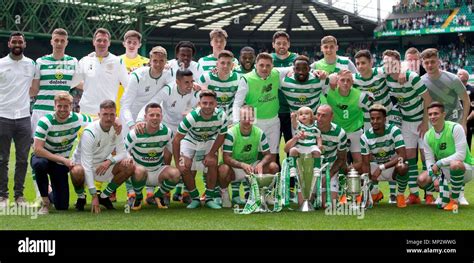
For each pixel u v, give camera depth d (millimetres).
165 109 7438
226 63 7285
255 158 7016
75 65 7531
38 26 31484
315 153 6387
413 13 40531
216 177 6867
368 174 6742
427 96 7316
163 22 39750
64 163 6285
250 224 5402
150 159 6723
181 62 7785
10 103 6910
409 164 7426
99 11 31906
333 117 7270
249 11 38594
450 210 6414
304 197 6449
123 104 7230
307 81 7207
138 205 6598
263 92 7234
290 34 45188
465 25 36719
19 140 6996
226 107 7562
